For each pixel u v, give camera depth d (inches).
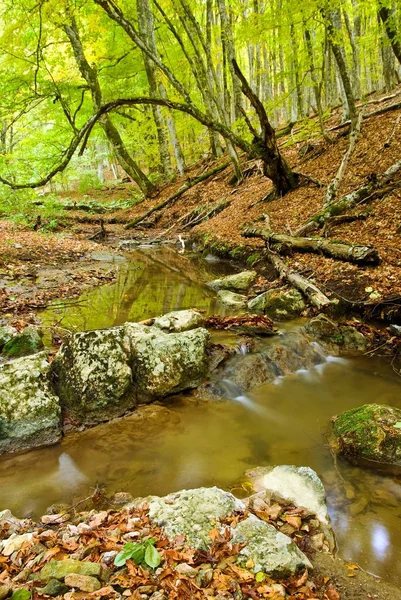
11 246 442.3
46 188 1213.1
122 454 143.9
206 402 180.1
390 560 96.2
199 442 150.8
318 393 187.3
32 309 276.8
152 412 170.6
